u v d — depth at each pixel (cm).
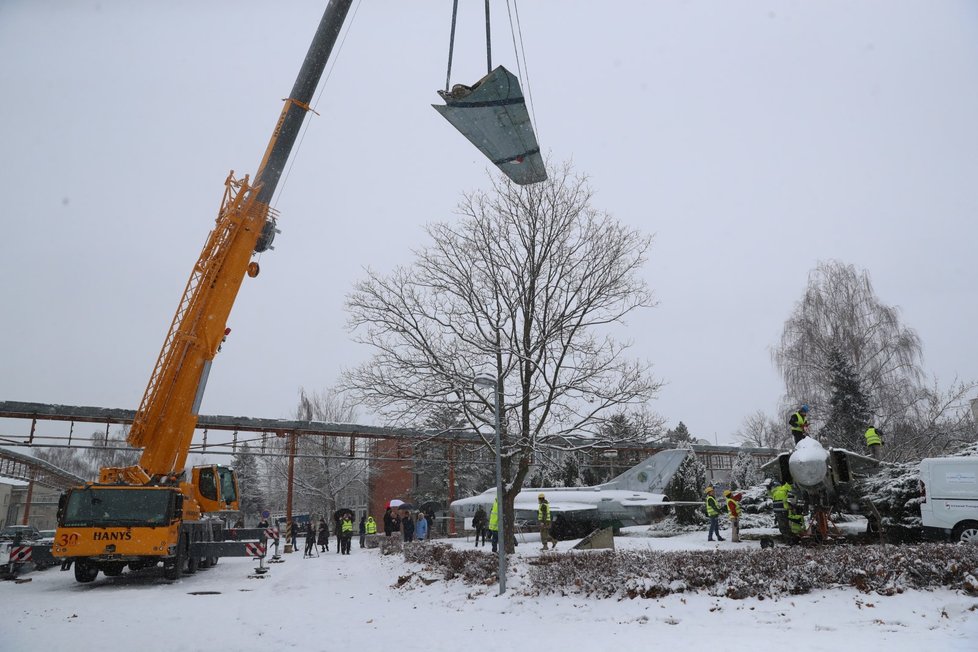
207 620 1135
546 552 1703
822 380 3123
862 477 1655
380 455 4847
